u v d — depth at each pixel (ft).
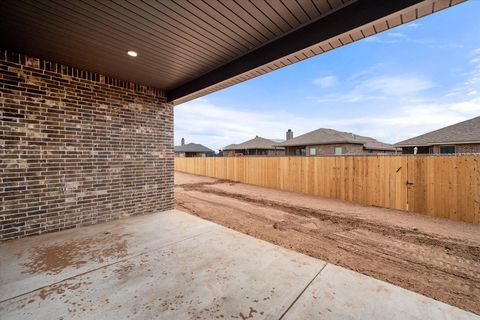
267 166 34.22
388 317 5.90
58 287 7.04
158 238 11.41
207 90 15.19
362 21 7.29
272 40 9.86
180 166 60.90
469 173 16.47
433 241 12.87
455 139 37.42
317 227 15.35
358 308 6.25
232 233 12.30
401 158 19.99
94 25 8.63
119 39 9.75
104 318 5.73
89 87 13.41
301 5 7.55
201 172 51.31
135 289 7.00
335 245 12.25
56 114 12.19
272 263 8.90
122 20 8.34
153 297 6.61
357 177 23.25
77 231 12.25
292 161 30.25
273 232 14.28
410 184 19.43
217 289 7.06
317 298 6.68
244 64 11.18
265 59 10.19
